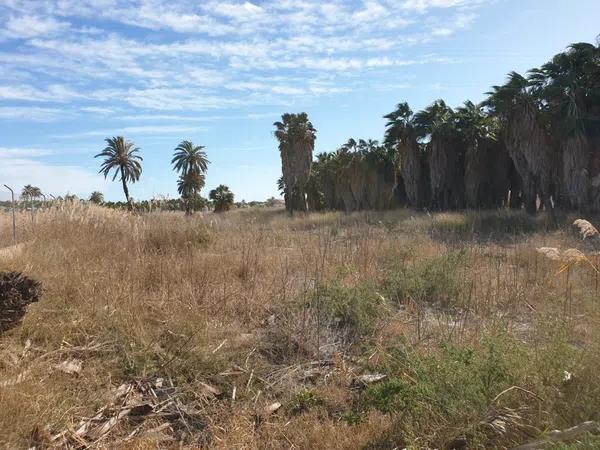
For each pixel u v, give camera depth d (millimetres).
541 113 26312
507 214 24250
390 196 43844
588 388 3299
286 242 11602
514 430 3256
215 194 60594
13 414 3736
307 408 4445
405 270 7855
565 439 2943
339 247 10039
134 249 8719
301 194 50031
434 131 35219
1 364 4523
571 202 24516
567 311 4980
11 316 4922
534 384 3463
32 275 6492
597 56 25688
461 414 3412
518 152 27188
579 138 23969
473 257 9383
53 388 4242
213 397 4574
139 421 4238
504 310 6230
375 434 3867
